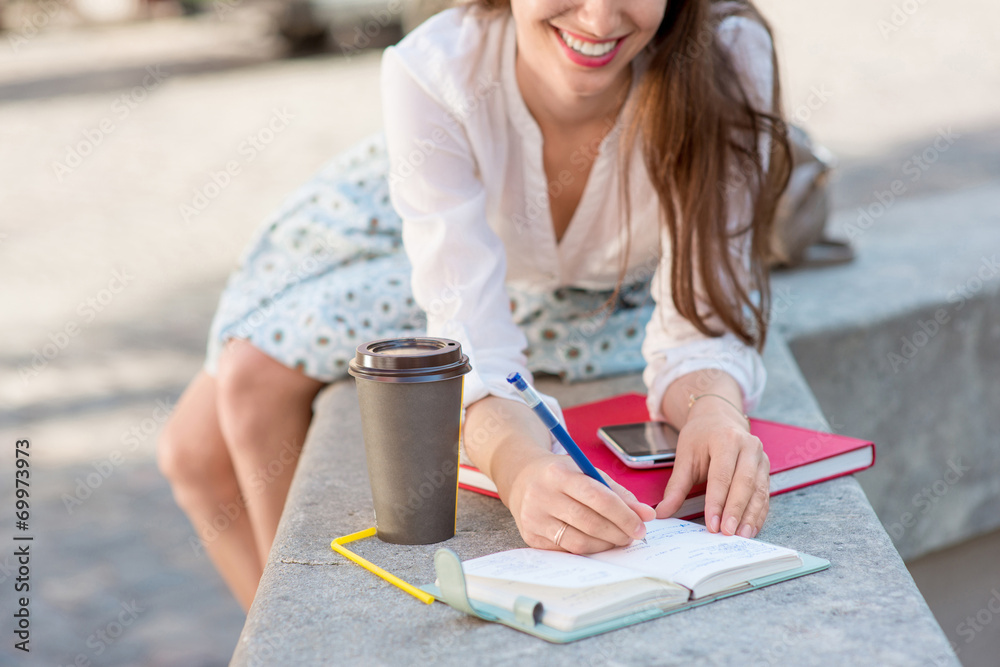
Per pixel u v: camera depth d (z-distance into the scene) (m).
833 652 0.85
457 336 1.39
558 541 1.04
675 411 1.42
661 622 0.91
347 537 1.15
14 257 5.66
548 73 1.41
